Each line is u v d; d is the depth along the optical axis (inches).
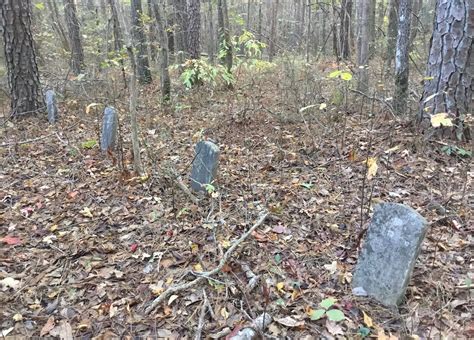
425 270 126.9
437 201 162.1
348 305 115.5
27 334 112.7
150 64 507.2
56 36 598.2
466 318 108.7
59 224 167.2
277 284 124.0
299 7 871.1
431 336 104.1
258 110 275.1
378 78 337.4
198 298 122.4
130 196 184.7
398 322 109.8
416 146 200.5
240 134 250.2
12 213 176.4
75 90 374.6
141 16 361.7
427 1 786.8
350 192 175.8
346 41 453.7
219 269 127.7
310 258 137.5
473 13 191.3
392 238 112.6
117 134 243.0
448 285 120.4
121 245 150.7
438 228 147.4
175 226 158.9
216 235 149.9
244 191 181.8
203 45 705.6
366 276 119.4
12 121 315.0
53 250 149.8
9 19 308.0
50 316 118.3
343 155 207.8
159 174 198.5
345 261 135.6
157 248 146.8
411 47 378.3
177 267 137.3
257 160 213.8
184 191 180.7
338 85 299.6
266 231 151.3
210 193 170.6
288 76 325.1
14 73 319.0
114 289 128.3
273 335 107.1
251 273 129.0
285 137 234.7
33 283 132.4
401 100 247.6
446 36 198.5
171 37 606.5
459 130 200.2
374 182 179.5
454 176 178.7
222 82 366.6
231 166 208.2
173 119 296.2
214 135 255.6
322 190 177.3
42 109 324.5
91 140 249.1
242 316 115.0
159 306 120.1
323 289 123.6
